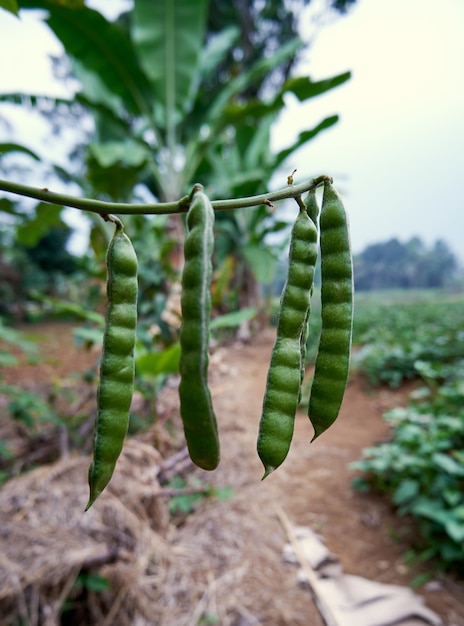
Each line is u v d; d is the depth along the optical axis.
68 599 1.82
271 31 11.14
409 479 3.05
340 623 2.02
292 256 0.67
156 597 1.95
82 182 4.20
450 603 2.21
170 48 4.23
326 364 0.67
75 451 2.94
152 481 2.34
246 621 2.01
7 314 11.42
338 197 0.65
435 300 17.72
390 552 2.61
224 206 0.61
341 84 3.29
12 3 0.98
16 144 2.59
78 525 1.94
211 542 2.45
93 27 3.56
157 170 4.54
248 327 8.60
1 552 1.75
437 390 4.60
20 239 4.31
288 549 2.53
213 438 0.55
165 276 3.71
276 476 3.36
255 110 3.93
